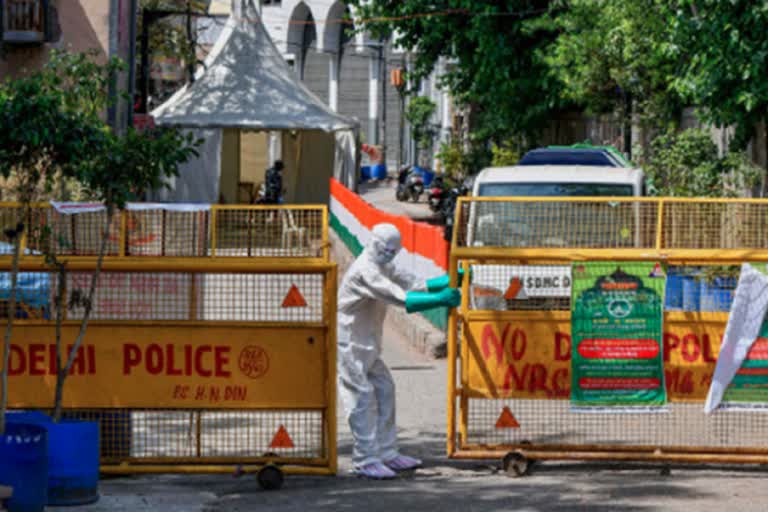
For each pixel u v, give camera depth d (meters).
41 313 12.57
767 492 12.02
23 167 11.36
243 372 12.59
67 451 11.34
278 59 47.81
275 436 12.85
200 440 12.79
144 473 13.04
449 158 58.97
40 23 32.59
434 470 13.45
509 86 47.69
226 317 12.59
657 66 35.19
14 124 10.88
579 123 50.97
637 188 22.91
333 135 50.00
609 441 13.57
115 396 12.56
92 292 11.75
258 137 62.66
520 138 53.59
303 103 46.28
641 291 12.97
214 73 46.53
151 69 48.94
